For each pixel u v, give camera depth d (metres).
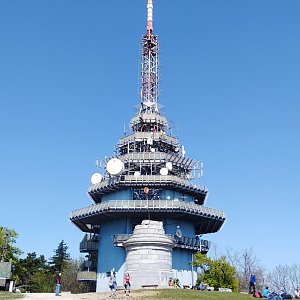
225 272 57.19
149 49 74.75
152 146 65.69
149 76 73.12
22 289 86.00
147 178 60.78
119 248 60.00
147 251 52.31
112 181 61.69
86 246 68.69
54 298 36.03
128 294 38.62
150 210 58.28
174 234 60.19
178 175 64.56
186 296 35.69
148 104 71.25
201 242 62.50
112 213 59.56
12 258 67.06
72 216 63.97
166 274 52.12
